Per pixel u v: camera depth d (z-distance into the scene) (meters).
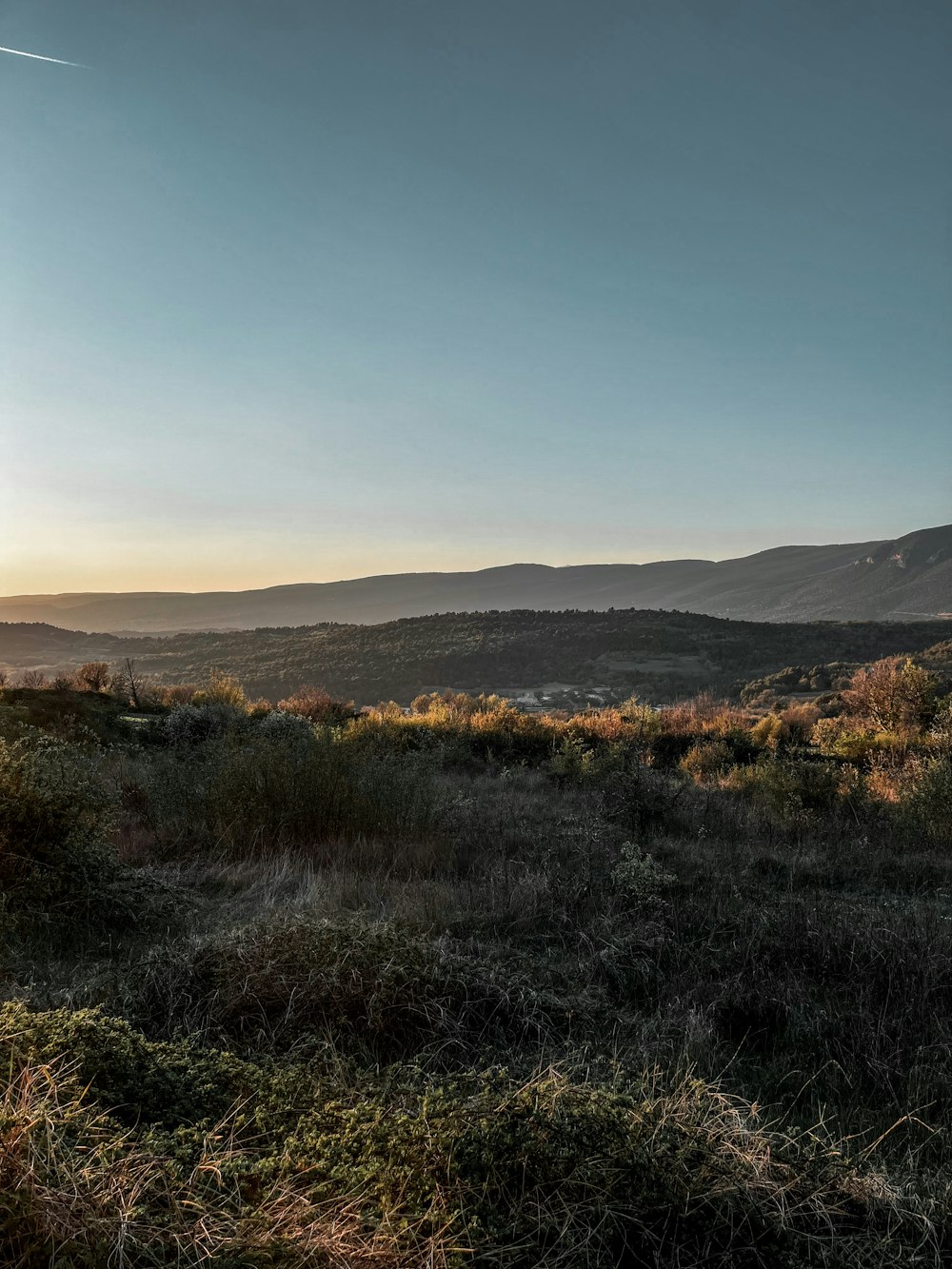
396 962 3.79
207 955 3.95
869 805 11.04
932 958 4.63
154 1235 1.57
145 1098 2.29
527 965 4.50
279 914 4.57
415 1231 1.70
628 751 14.58
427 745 16.94
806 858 8.22
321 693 27.55
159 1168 1.82
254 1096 2.40
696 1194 1.96
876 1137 2.96
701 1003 4.11
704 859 8.00
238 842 7.79
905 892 7.39
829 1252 1.92
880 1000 4.31
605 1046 3.57
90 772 6.50
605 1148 2.03
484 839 8.42
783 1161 2.24
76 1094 2.11
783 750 19.58
